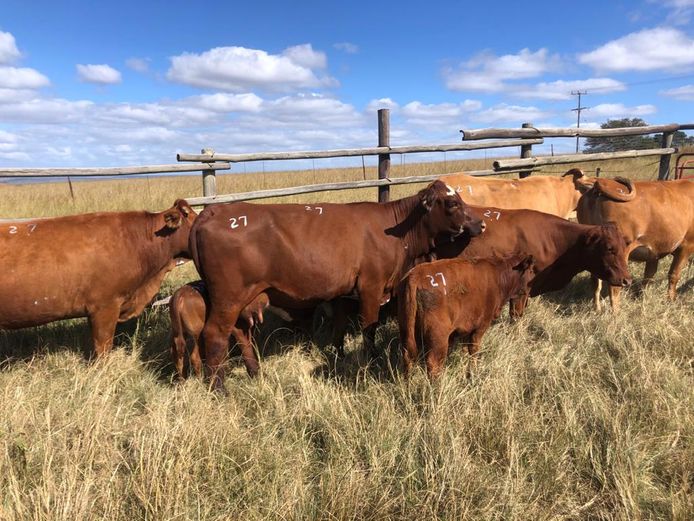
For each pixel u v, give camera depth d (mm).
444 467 3064
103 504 2799
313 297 4711
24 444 3078
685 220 6223
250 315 4656
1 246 4398
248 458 3279
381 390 4070
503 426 3447
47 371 4613
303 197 13836
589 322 5539
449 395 3803
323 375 4688
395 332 5531
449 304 4129
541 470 3184
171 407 3916
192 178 24750
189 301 4551
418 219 5078
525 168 8383
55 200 13383
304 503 2904
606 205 6195
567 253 5539
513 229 5551
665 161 9758
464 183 6762
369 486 3031
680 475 3152
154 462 2994
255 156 6484
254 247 4375
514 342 4887
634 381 4109
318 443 3646
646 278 6844
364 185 7160
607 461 3186
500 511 2854
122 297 4906
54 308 4566
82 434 3395
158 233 4984
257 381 4406
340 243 4633
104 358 4699
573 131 8641
